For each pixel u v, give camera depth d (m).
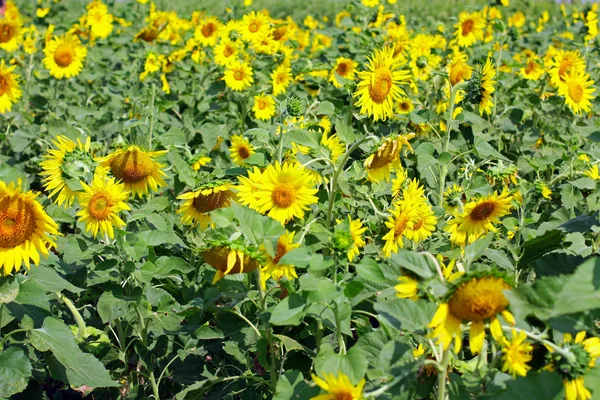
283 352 2.45
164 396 2.68
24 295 2.22
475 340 1.90
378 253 2.54
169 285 2.60
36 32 5.18
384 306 1.97
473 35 4.28
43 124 3.78
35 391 2.44
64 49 4.17
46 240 2.20
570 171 2.96
